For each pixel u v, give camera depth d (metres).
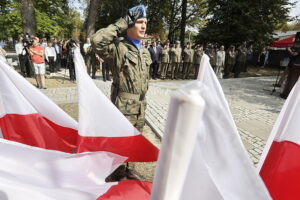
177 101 0.44
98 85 9.01
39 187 1.08
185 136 0.45
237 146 0.67
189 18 26.14
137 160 1.75
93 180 1.34
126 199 1.32
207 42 17.66
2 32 19.22
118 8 23.09
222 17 16.75
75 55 1.60
